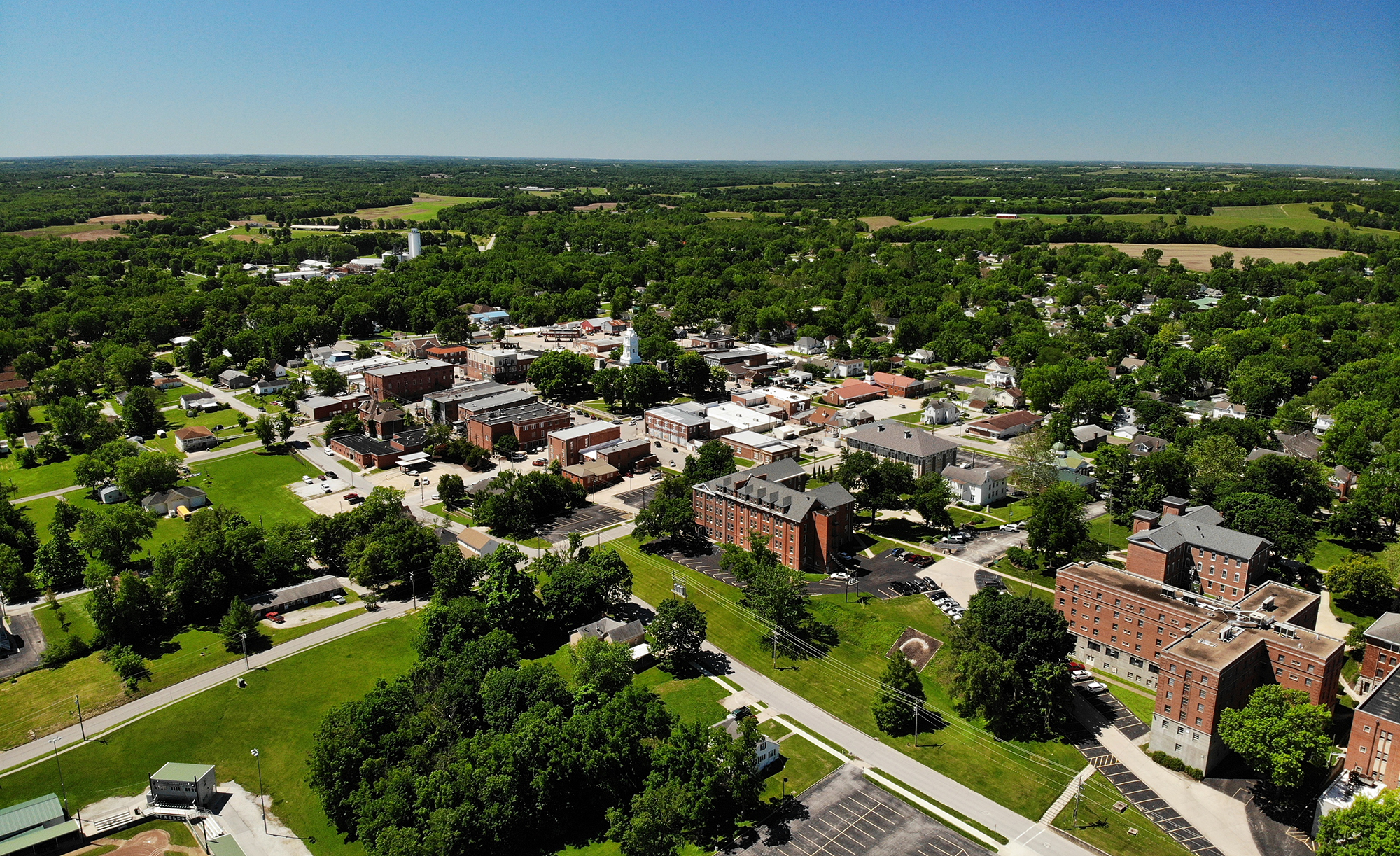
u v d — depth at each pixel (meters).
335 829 124.31
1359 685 154.25
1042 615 150.88
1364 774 126.19
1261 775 133.50
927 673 160.75
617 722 132.00
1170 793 131.88
